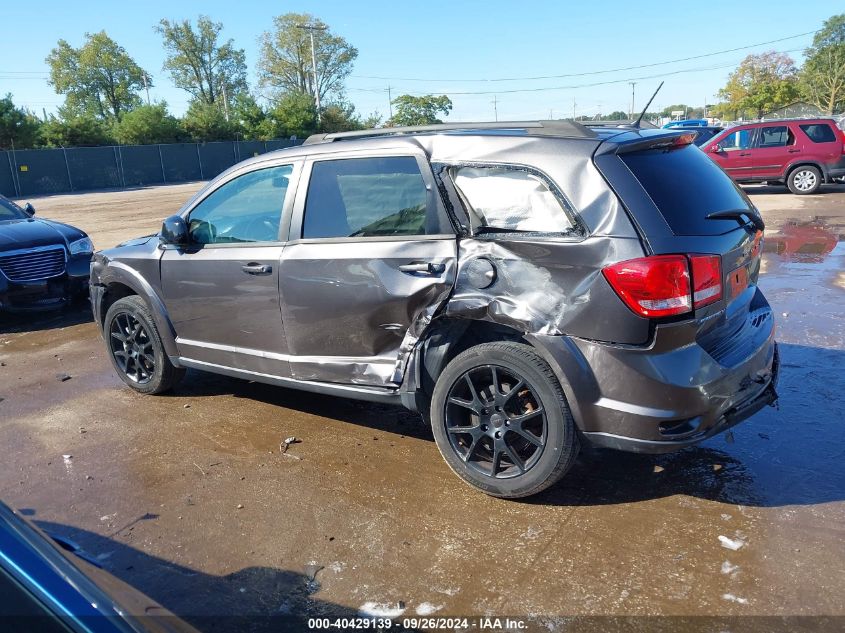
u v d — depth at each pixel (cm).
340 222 402
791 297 727
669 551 308
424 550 318
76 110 7506
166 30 7444
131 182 4359
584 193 324
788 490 353
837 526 320
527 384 338
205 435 456
